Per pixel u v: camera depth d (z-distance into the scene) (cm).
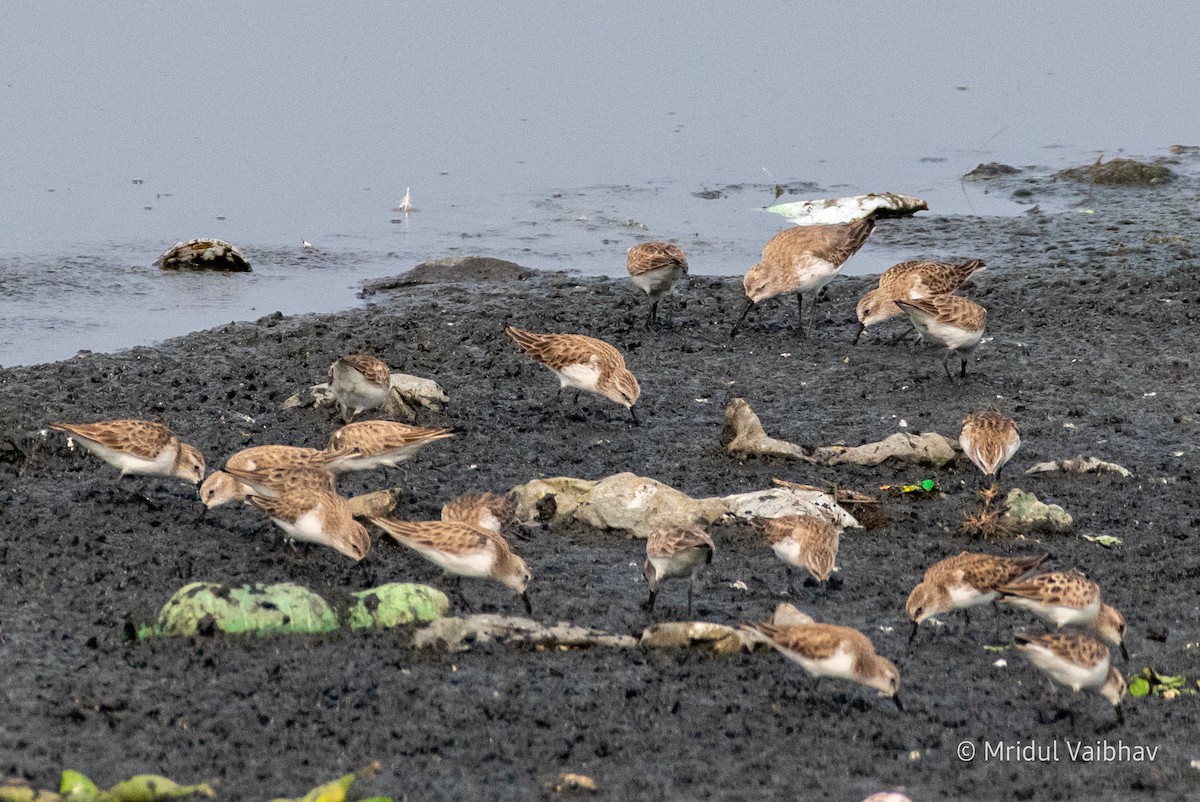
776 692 1133
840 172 3400
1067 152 3588
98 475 1565
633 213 3033
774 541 1323
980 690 1158
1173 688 1158
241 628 1165
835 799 949
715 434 1767
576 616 1266
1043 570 1389
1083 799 967
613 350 1780
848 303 2339
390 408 1778
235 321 2217
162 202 3050
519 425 1777
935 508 1561
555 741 1021
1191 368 1989
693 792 955
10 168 3266
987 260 2611
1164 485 1608
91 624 1183
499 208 3069
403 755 988
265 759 970
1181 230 2769
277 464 1453
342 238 2828
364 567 1347
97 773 929
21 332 2170
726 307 2303
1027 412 1830
